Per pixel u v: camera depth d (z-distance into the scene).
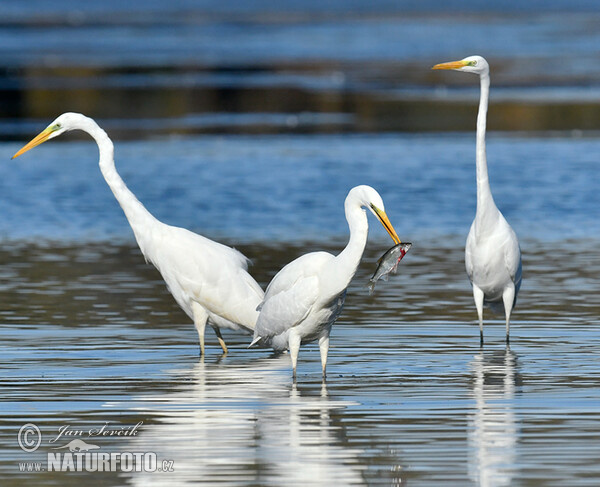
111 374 11.48
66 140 36.41
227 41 68.12
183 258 12.56
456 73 52.56
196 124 39.47
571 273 17.42
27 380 11.16
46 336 13.32
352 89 48.12
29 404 10.20
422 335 13.47
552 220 22.88
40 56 59.81
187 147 34.28
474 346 12.88
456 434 9.16
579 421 9.52
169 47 64.69
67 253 19.52
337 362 12.11
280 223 22.64
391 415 9.79
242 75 52.59
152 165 30.69
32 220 23.19
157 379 11.30
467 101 44.38
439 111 42.06
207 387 10.94
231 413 9.91
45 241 20.78
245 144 34.84
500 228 13.55
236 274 12.52
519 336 13.38
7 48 63.88
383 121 39.84
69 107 43.25
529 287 16.36
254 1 114.31
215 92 47.25
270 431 9.31
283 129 38.22
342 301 11.08
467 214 23.59
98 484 8.08
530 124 38.59
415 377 11.32
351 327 13.92
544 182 27.38
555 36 70.06
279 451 8.75
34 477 8.24
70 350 12.60
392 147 33.81
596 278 17.02
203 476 8.19
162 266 12.80
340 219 23.12
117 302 15.47
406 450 8.74
